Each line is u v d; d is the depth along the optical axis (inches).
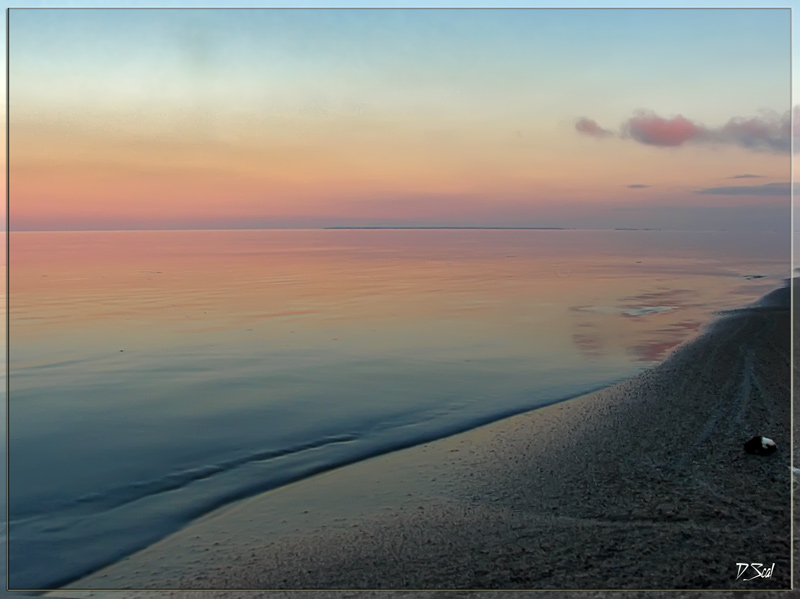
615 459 216.7
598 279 819.4
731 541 159.8
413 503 191.5
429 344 439.8
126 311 574.6
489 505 186.4
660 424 251.0
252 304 613.3
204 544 173.0
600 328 483.2
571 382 334.0
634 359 376.2
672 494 186.7
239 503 198.7
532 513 179.3
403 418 283.4
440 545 163.6
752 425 245.1
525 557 155.9
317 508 192.1
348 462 231.8
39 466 230.7
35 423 280.7
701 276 842.2
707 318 506.3
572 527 170.6
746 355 360.2
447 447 242.4
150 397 320.2
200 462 235.3
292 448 248.2
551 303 614.5
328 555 161.8
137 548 173.6
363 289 731.4
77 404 307.1
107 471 225.5
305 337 467.2
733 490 188.4
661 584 141.9
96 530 183.8
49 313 564.1
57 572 160.9
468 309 586.2
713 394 289.1
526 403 299.6
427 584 145.6
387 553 161.5
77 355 411.2
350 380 349.7
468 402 305.4
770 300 581.6
